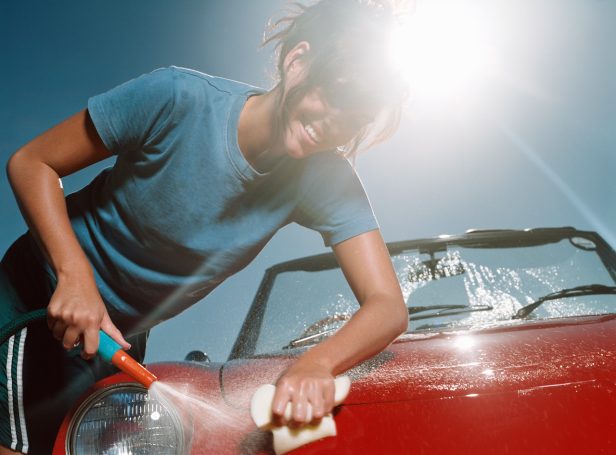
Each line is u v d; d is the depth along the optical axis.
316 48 1.11
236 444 1.05
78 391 1.34
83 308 1.07
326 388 0.96
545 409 0.98
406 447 0.96
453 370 1.12
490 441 0.95
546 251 1.95
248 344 1.85
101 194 1.34
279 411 0.94
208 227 1.27
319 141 1.12
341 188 1.27
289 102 1.10
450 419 1.00
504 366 1.11
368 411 1.04
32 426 1.29
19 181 1.20
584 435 0.94
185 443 1.06
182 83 1.22
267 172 1.24
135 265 1.32
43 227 1.16
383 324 1.11
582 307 1.76
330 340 1.07
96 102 1.20
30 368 1.29
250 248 1.31
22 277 1.35
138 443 1.07
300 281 1.98
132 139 1.22
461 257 1.96
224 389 1.18
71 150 1.22
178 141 1.22
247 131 1.21
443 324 1.76
